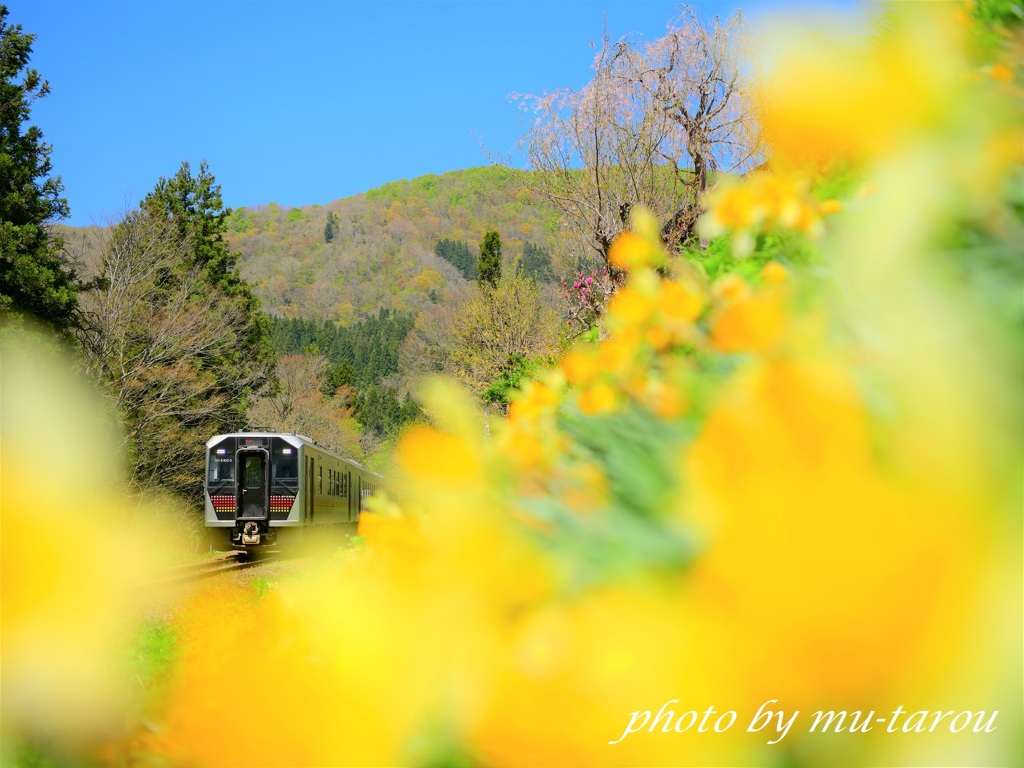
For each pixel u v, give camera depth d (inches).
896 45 41.7
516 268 1314.0
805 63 40.6
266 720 40.3
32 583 40.8
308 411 2512.3
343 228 6048.2
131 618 67.0
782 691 28.2
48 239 1067.9
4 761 43.8
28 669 42.4
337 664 40.1
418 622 39.7
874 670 27.1
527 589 37.2
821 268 50.3
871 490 27.6
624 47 516.1
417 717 38.4
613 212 507.2
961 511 27.5
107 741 44.4
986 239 39.9
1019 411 30.9
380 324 5167.3
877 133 40.7
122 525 43.7
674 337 58.6
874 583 26.8
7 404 40.3
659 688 30.4
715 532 29.5
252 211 6156.5
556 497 42.1
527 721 33.1
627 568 32.9
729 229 64.8
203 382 1213.1
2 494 40.1
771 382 30.2
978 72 47.6
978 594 26.7
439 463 43.8
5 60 1033.5
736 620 28.5
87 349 1053.8
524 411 77.5
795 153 47.8
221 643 52.6
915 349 33.4
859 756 27.7
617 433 41.4
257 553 938.7
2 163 992.9
